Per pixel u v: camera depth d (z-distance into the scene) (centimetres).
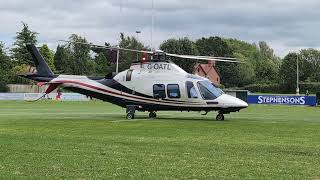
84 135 2023
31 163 1223
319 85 12006
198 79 3281
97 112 4328
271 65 15950
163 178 1046
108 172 1110
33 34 12688
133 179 1034
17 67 11481
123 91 3388
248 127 2542
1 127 2450
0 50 12112
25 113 4056
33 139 1806
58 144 1636
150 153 1427
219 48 16075
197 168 1170
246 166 1205
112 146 1593
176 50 12038
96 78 3534
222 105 3178
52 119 3152
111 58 13125
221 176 1073
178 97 3256
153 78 3328
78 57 14150
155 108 3331
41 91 10294
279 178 1055
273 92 12238
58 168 1155
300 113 4469
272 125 2698
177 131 2278
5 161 1251
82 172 1107
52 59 13475
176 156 1367
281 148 1570
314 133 2206
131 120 3095
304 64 14488
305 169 1167
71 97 8669
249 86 12388
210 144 1681
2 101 7744
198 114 4103
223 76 14525
